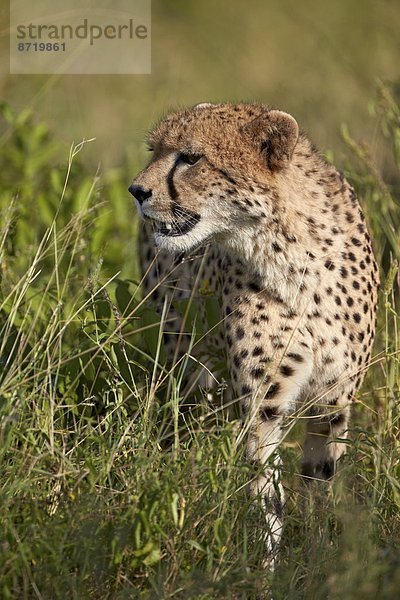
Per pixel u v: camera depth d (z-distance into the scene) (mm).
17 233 13227
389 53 22109
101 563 8227
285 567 8836
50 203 13820
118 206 14289
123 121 20359
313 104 19281
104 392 10430
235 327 10289
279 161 10312
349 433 10625
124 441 9422
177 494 8422
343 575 8109
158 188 10539
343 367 10367
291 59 23219
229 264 10555
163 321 10445
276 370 10117
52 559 8133
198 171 10414
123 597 8031
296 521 9602
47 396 10078
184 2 25875
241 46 24188
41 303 10672
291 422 10102
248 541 9047
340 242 10430
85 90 21797
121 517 8336
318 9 24578
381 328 11578
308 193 10438
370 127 17438
